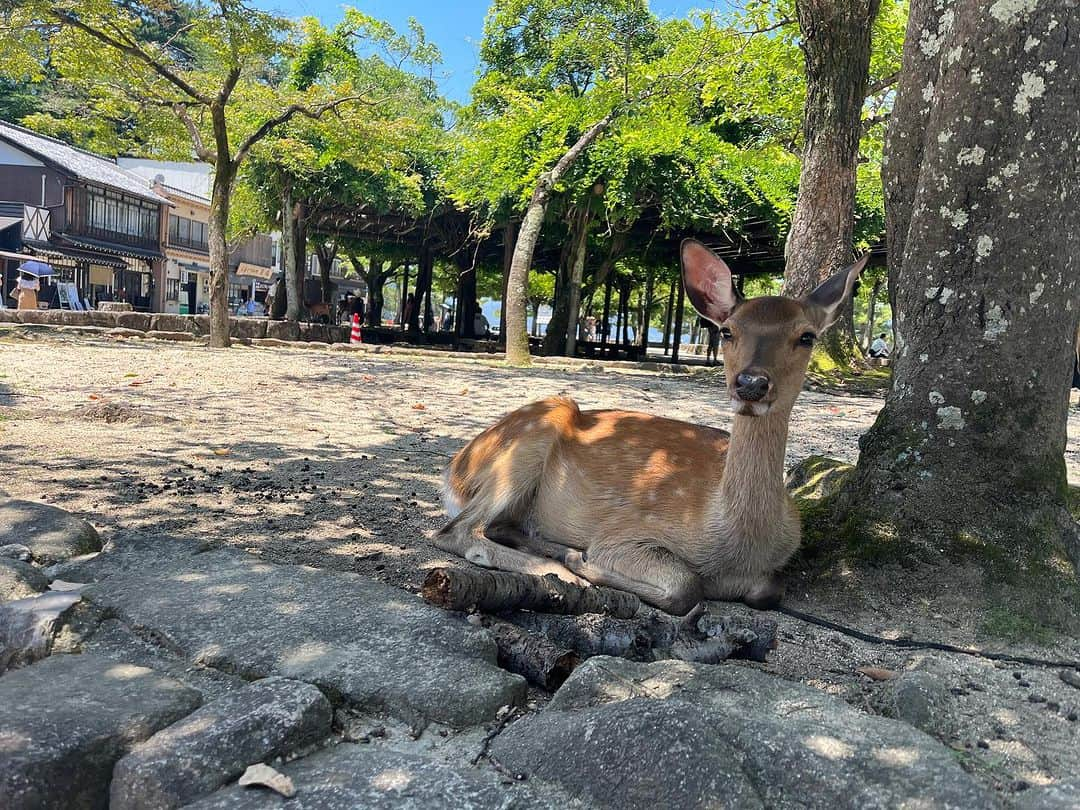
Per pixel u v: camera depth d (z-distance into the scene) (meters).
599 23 18.58
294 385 10.04
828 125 12.11
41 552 3.35
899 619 3.27
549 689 2.60
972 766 2.17
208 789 1.93
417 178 23.84
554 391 11.16
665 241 24.44
